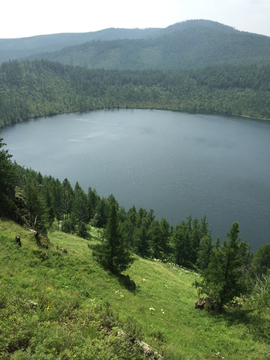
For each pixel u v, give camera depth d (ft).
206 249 237.04
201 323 75.66
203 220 338.13
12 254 73.15
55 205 305.53
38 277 65.62
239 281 83.71
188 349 55.21
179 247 248.52
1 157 123.03
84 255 105.60
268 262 227.61
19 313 37.11
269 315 67.62
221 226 400.06
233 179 553.64
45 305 43.98
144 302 80.59
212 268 84.74
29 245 84.99
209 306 88.12
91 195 363.35
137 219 332.80
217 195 488.85
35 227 135.13
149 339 51.78
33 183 323.37
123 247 97.96
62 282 69.46
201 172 586.86
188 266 266.77
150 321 64.90
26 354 28.50
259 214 431.84
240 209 445.37
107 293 75.25
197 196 484.74
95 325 41.75
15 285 52.24
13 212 117.80
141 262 169.78
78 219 267.39
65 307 45.14
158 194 488.85
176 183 532.73
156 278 131.75
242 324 72.49
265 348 57.72
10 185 126.41
